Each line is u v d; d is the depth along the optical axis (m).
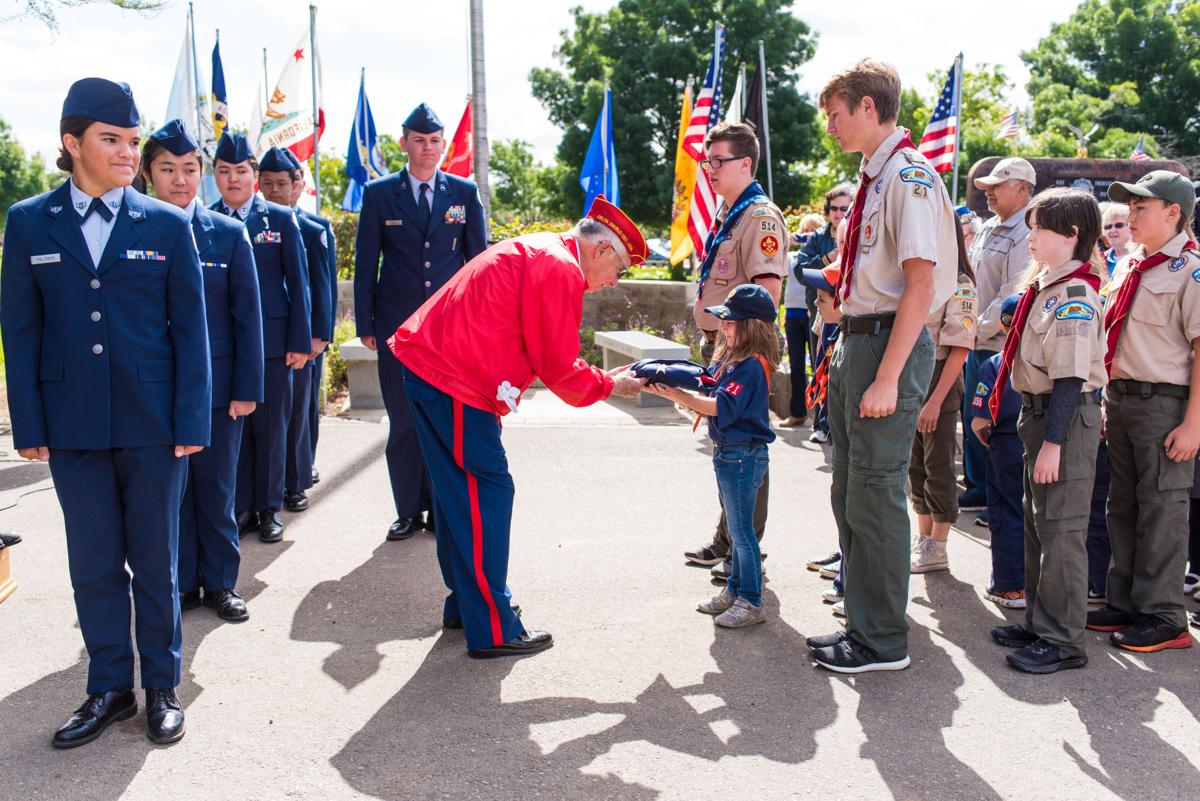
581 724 3.14
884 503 3.47
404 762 2.91
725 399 3.79
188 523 4.08
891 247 3.35
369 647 3.75
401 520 5.12
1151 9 47.88
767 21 30.98
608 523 5.33
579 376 3.56
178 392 3.10
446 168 11.56
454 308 3.50
